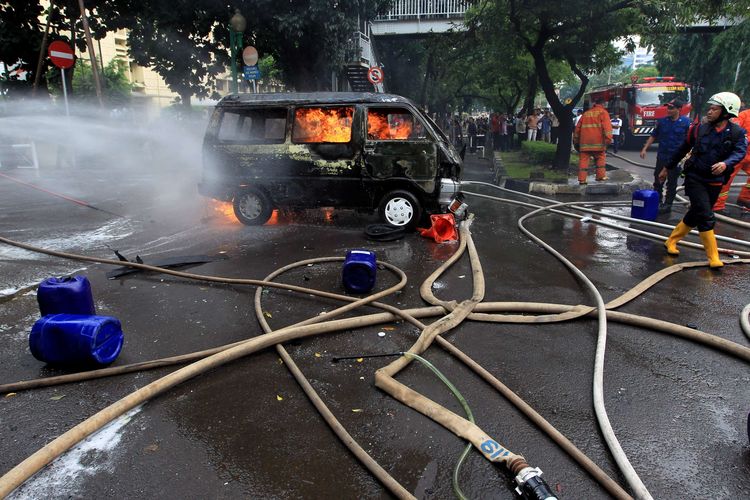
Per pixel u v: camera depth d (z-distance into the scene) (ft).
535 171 45.68
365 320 13.11
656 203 25.79
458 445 8.52
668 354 11.83
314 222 26.27
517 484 7.38
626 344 12.31
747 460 8.23
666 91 76.59
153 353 11.76
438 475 7.82
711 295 15.67
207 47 46.14
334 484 7.64
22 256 19.47
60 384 10.37
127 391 10.17
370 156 23.24
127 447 8.46
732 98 17.08
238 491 7.50
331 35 41.47
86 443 8.52
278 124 24.39
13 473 7.34
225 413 9.45
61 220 26.37
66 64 42.63
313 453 8.34
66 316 11.07
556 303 14.90
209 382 10.53
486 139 85.20
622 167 50.78
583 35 41.16
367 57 61.72
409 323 13.48
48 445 8.02
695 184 18.13
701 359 11.59
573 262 19.17
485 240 22.84
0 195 33.88
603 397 10.00
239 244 21.74
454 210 24.16
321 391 10.23
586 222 26.66
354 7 41.68
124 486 7.57
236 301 15.02
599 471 7.67
